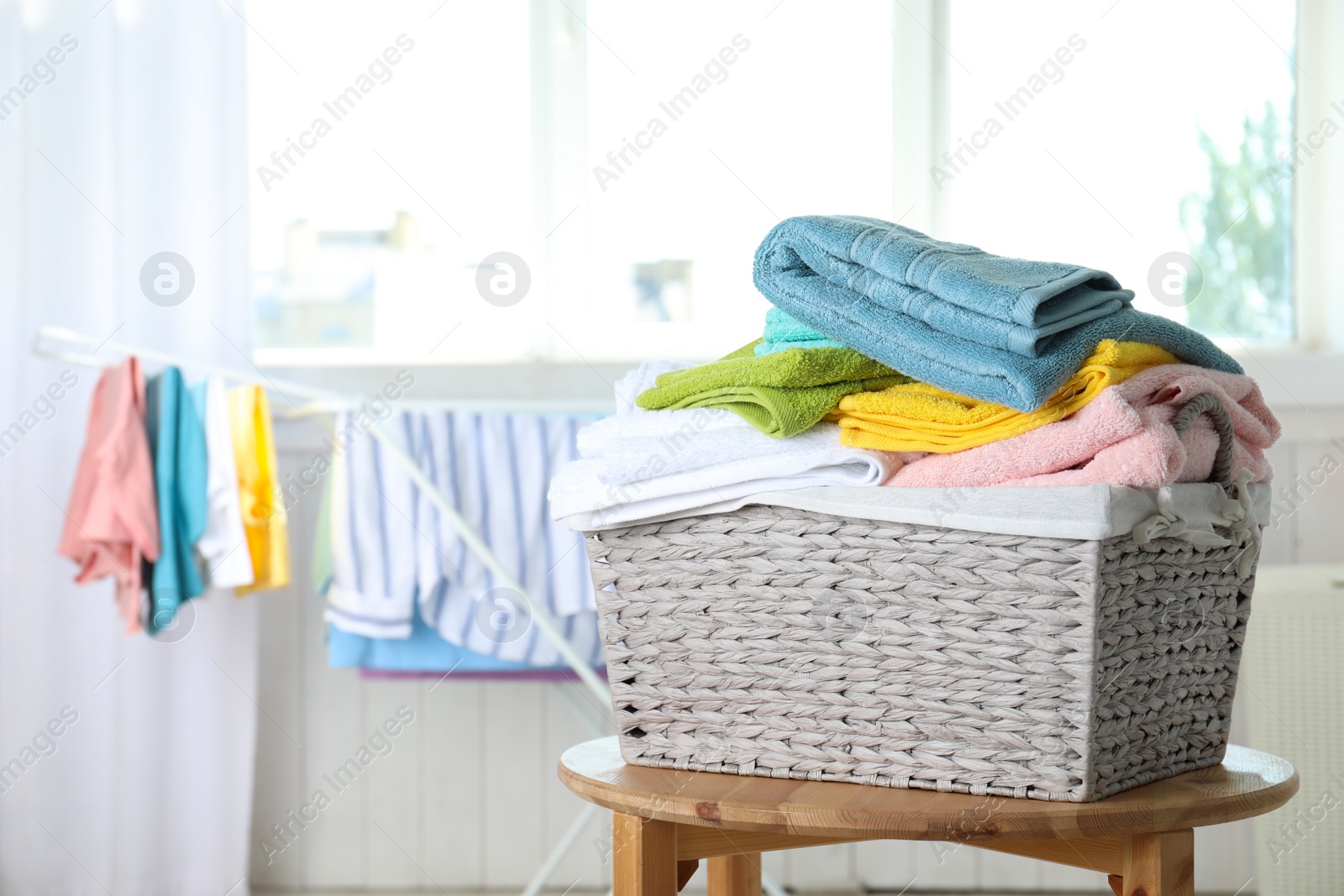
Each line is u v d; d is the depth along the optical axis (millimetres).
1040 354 676
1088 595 630
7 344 1998
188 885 2012
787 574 719
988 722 671
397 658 1793
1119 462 654
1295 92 2090
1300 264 2102
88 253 2014
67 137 2012
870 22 2090
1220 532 745
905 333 714
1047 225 2084
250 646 2037
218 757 2018
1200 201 2092
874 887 2107
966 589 667
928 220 2080
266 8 2117
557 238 2145
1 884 1975
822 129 2104
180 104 2037
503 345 2158
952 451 708
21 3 2008
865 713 707
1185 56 2080
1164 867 674
